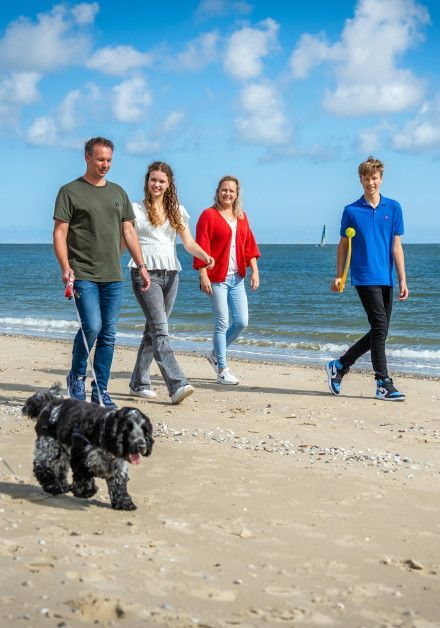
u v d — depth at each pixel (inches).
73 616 136.0
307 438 314.0
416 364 620.1
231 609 144.2
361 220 389.1
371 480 250.5
